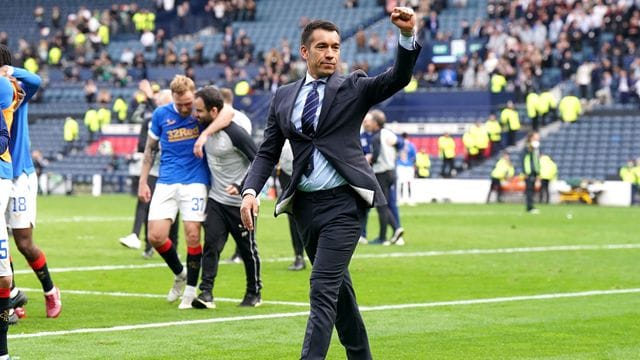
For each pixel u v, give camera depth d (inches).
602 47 2822.3
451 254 1232.2
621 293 888.9
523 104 2785.4
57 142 3132.4
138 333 674.8
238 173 780.0
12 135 693.3
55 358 590.2
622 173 2495.1
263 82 2967.5
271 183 2605.8
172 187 792.3
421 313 767.7
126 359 589.6
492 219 1882.4
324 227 500.1
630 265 1117.7
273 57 2989.7
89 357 593.9
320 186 499.5
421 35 2982.3
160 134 803.4
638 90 2699.3
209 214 787.4
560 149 2667.3
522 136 2741.1
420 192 2613.2
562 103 2635.3
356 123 502.9
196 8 3528.5
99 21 3550.7
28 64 3361.2
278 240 1423.5
